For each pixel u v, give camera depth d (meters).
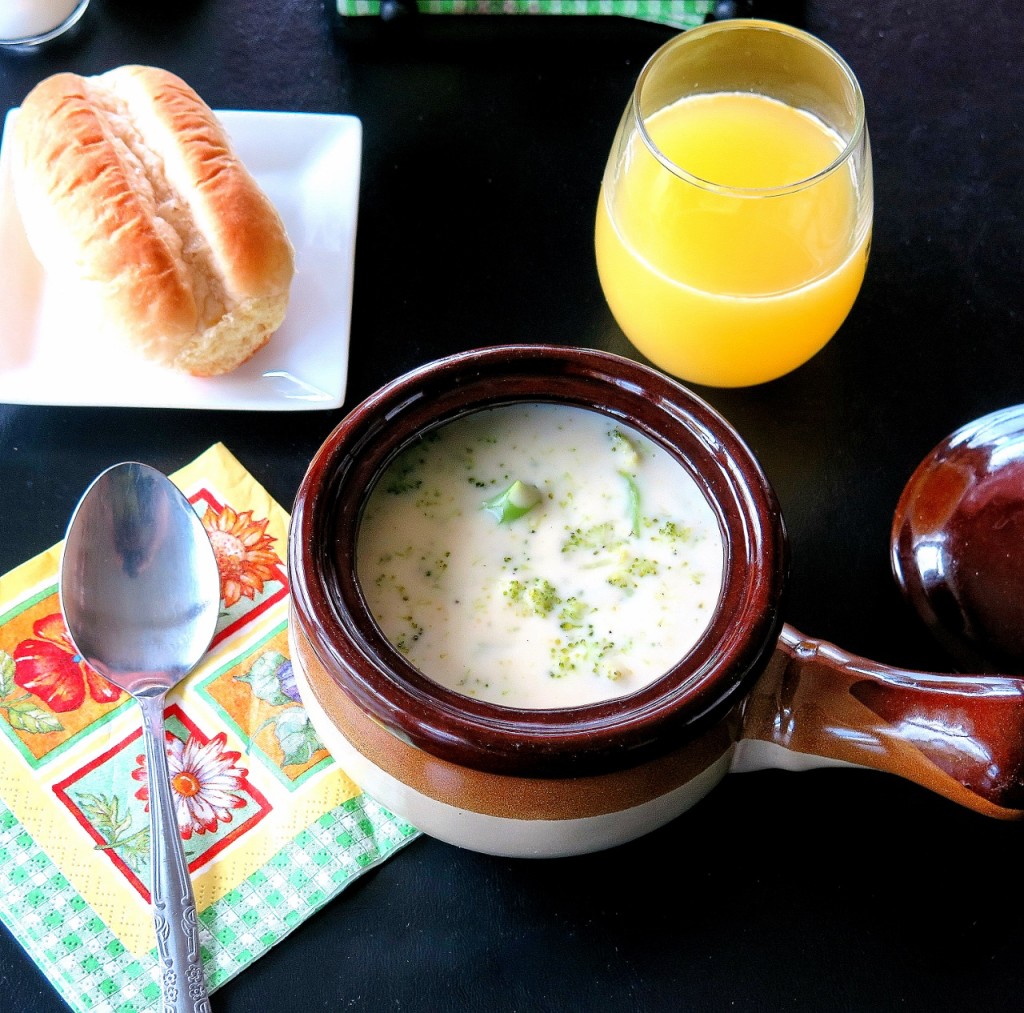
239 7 0.57
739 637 0.31
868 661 0.34
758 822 0.41
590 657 0.34
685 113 0.47
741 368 0.46
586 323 0.50
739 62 0.46
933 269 0.52
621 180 0.44
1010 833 0.41
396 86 0.56
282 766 0.41
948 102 0.56
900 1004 0.38
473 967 0.38
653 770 0.32
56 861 0.39
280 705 0.42
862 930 0.39
